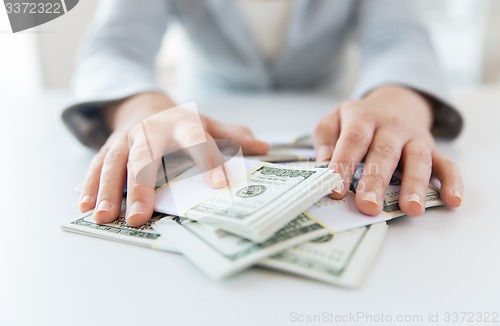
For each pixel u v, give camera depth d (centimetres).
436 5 172
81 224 35
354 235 31
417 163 39
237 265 27
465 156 53
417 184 37
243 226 29
